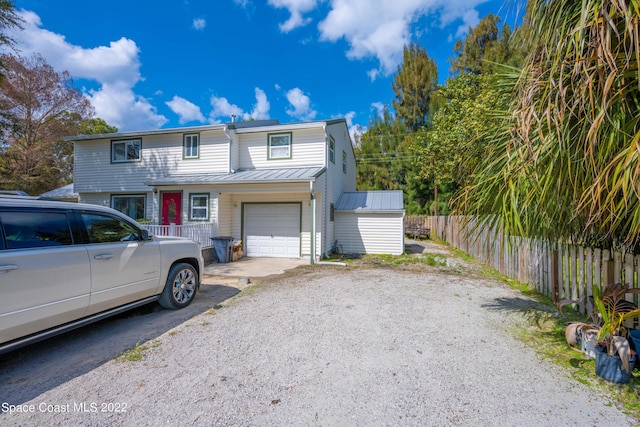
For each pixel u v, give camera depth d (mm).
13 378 2701
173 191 11031
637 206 2195
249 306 4840
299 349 3271
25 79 18844
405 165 23797
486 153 3574
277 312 4531
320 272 7922
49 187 19250
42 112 20094
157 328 3900
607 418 2127
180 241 4898
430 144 17531
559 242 4938
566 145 2469
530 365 2904
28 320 2717
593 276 4180
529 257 6133
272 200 11008
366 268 8586
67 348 3309
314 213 9273
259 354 3154
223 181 9516
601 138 2312
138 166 12438
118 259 3678
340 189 13703
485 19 20094
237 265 9148
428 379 2660
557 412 2195
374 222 11953
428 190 22703
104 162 12867
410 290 5875
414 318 4254
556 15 2473
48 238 3008
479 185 3395
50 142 19703
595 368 2705
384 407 2262
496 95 3908
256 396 2410
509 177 2945
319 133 11008
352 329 3844
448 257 10938
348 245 12148
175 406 2275
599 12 2057
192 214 10789
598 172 2312
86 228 3430
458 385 2562
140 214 12492
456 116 15539
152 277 4219
